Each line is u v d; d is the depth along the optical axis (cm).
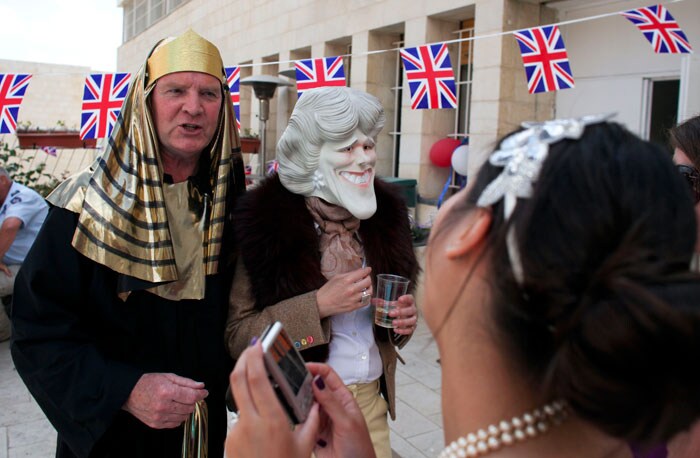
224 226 173
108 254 147
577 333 53
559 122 62
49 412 154
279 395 77
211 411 170
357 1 631
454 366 66
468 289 63
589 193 54
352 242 179
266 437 73
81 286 151
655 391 51
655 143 60
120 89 324
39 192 594
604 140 58
